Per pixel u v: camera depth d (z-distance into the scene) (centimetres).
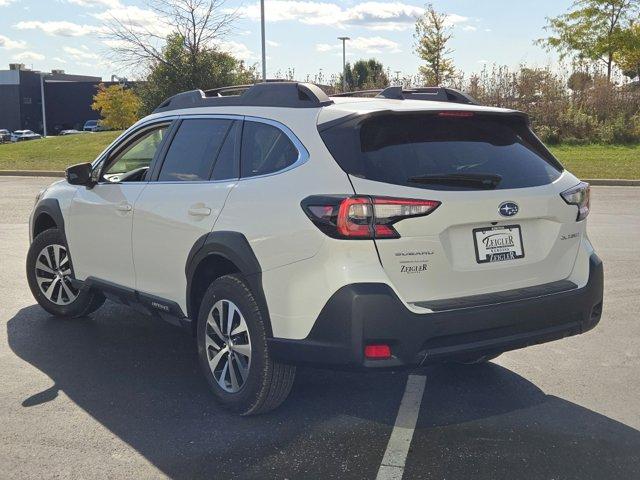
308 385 476
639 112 2530
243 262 404
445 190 375
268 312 394
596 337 572
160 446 387
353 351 360
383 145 383
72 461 369
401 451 378
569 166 1964
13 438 396
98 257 550
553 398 451
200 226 439
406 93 493
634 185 1714
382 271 363
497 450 379
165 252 474
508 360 523
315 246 369
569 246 425
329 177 376
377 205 362
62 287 622
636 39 3061
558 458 370
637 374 493
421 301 373
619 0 3062
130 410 435
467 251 385
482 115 416
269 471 358
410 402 445
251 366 408
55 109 8488
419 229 367
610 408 435
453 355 375
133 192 509
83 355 537
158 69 2886
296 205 381
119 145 556
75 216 571
